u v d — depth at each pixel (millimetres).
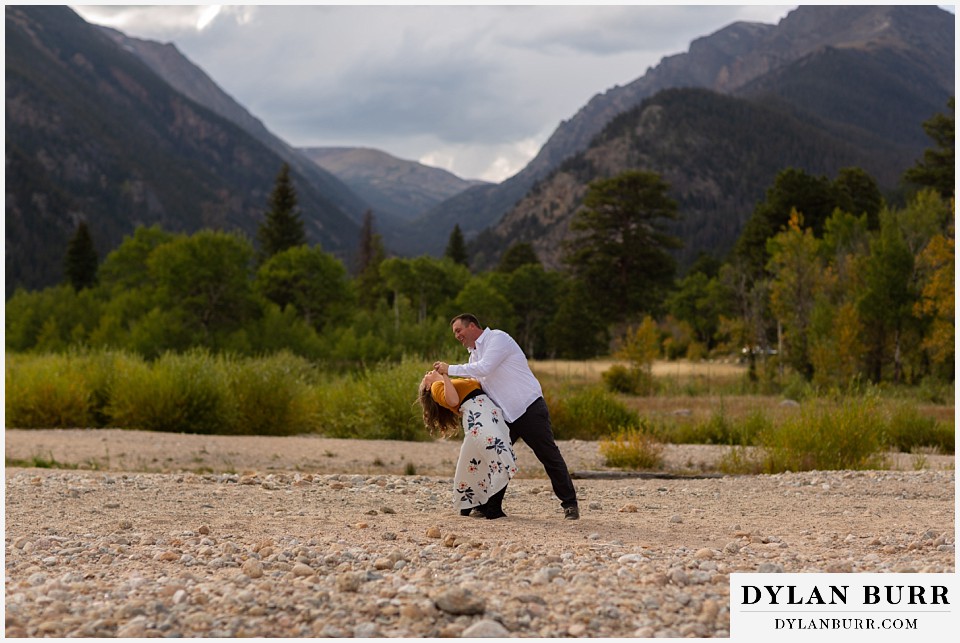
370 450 14211
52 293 71812
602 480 10922
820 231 64000
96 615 4023
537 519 7043
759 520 7195
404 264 91688
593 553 5375
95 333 54625
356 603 4211
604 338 85562
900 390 34812
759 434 14016
